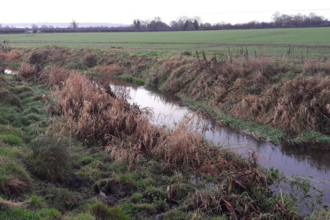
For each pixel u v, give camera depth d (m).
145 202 5.48
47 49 26.92
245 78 12.50
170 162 7.00
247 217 5.04
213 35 46.91
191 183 6.12
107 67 20.81
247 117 10.72
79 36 53.94
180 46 30.48
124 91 12.89
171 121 10.35
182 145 7.06
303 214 5.20
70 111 9.13
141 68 19.75
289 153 8.05
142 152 7.38
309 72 11.37
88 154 7.25
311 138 8.74
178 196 5.70
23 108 10.27
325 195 5.82
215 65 14.41
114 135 8.21
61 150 6.08
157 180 6.35
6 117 8.79
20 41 41.78
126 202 5.32
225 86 12.91
